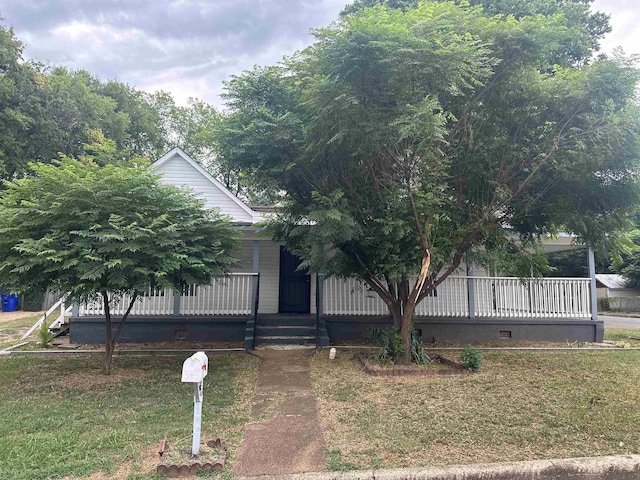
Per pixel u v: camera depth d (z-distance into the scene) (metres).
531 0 15.24
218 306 10.80
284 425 4.89
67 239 6.12
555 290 11.59
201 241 7.47
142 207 6.42
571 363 8.45
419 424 4.90
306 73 6.90
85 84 24.75
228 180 22.39
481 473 3.68
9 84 17.75
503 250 8.64
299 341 10.30
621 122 6.52
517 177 7.65
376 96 5.90
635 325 17.30
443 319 11.27
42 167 6.21
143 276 6.48
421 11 6.17
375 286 8.22
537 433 4.62
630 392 6.32
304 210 7.68
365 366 7.73
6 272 6.27
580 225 7.77
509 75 6.77
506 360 8.76
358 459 3.96
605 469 3.81
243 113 7.02
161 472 3.60
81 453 4.01
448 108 6.90
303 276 12.97
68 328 11.11
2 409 5.42
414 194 6.66
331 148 6.59
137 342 10.41
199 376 3.79
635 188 6.97
